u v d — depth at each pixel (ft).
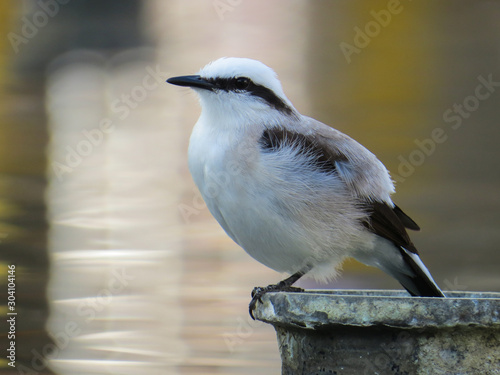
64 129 74.54
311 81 89.25
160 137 74.33
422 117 76.18
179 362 31.63
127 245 48.55
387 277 44.83
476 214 54.90
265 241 25.21
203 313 37.70
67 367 31.91
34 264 44.27
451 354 17.98
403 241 26.21
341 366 18.79
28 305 38.55
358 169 26.25
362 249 26.86
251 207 24.58
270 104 26.84
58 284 41.39
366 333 18.52
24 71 96.02
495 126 73.41
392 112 77.82
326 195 25.13
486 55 92.22
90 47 104.83
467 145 69.36
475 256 47.70
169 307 38.24
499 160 66.03
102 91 88.07
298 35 107.65
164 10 115.55
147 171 64.49
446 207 56.24
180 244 49.29
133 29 109.70
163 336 34.53
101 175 64.08
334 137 26.91
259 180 24.41
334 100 81.92
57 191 57.98
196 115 81.71
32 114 79.30
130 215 54.75
